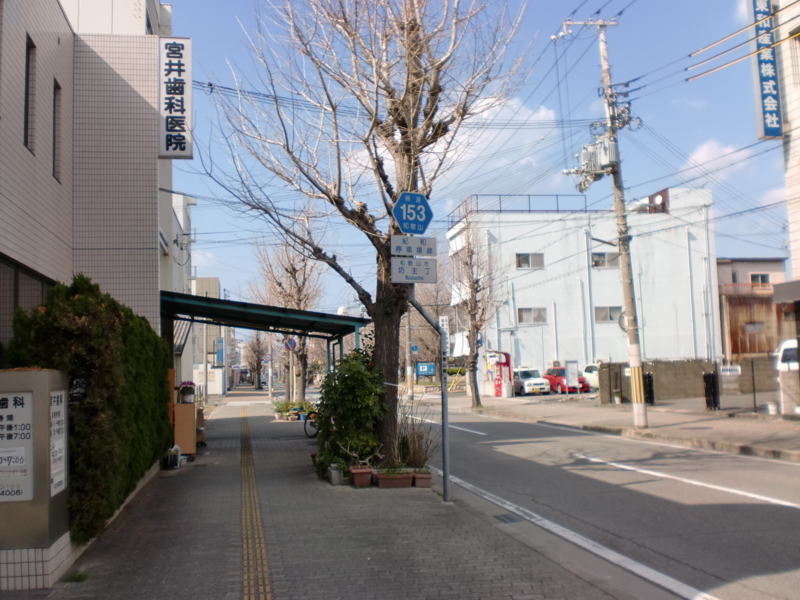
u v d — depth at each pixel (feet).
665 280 133.69
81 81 40.34
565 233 131.64
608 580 18.48
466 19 32.81
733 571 19.21
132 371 25.38
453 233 127.65
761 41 52.47
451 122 34.12
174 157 40.93
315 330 59.57
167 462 39.73
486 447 50.47
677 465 38.91
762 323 137.69
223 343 190.08
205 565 19.39
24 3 27.86
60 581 17.80
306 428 59.67
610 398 87.92
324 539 22.39
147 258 39.86
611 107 59.16
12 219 25.94
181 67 41.34
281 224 32.53
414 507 27.55
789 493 29.84
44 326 18.88
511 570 19.10
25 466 17.19
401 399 40.88
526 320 129.39
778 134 52.31
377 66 31.27
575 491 31.94
